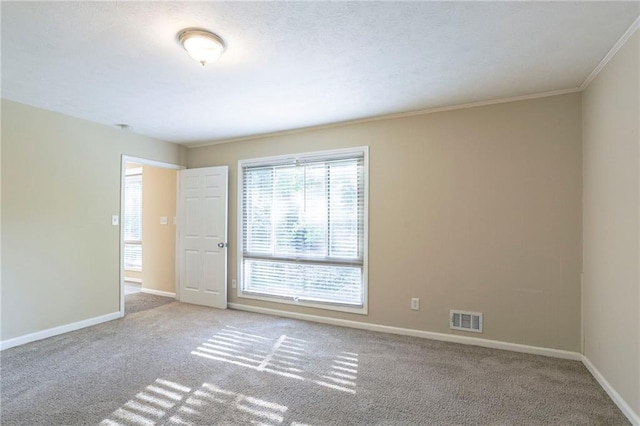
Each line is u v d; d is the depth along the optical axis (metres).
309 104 3.15
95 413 2.02
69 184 3.51
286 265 4.13
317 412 2.04
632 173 1.94
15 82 2.65
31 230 3.20
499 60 2.30
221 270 4.45
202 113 3.42
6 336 3.02
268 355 2.89
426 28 1.91
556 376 2.48
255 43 2.06
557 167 2.83
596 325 2.46
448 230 3.23
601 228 2.37
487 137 3.09
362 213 3.66
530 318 2.92
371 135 3.60
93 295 3.73
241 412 2.04
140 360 2.78
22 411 2.03
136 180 6.06
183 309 4.38
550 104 2.86
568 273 2.79
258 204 4.31
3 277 3.00
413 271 3.37
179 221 4.83
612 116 2.19
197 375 2.51
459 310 3.18
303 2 1.66
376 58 2.27
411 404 2.13
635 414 1.89
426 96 2.96
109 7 1.70
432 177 3.30
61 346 3.07
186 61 2.30
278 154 4.16
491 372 2.55
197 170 4.68
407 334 3.38
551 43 2.07
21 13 1.75
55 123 3.39
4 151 3.01
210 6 1.69
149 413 2.02
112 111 3.37
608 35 1.97
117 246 3.99
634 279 1.92
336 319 3.75
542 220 2.88
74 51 2.16
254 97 2.98
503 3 1.68
